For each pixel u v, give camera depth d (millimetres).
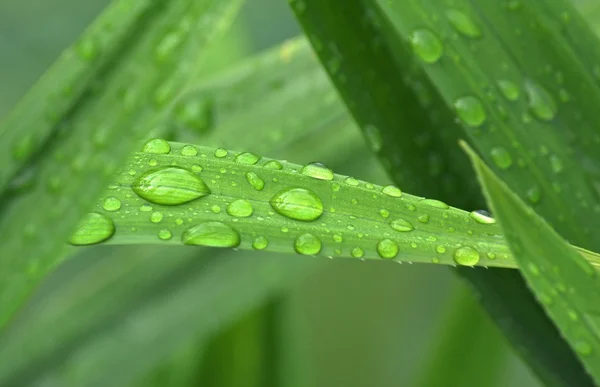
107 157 316
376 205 312
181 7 319
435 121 330
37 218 313
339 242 310
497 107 322
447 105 326
